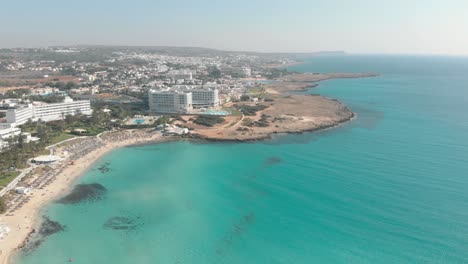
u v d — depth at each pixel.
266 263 110.75
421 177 169.75
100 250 117.00
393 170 180.25
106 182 174.38
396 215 135.00
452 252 112.00
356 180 169.12
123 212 143.38
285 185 167.12
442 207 139.50
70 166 193.50
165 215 141.25
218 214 141.75
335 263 109.75
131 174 186.12
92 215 140.12
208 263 111.12
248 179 176.75
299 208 143.75
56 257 112.38
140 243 121.69
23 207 142.38
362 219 133.12
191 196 158.50
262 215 139.75
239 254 115.38
